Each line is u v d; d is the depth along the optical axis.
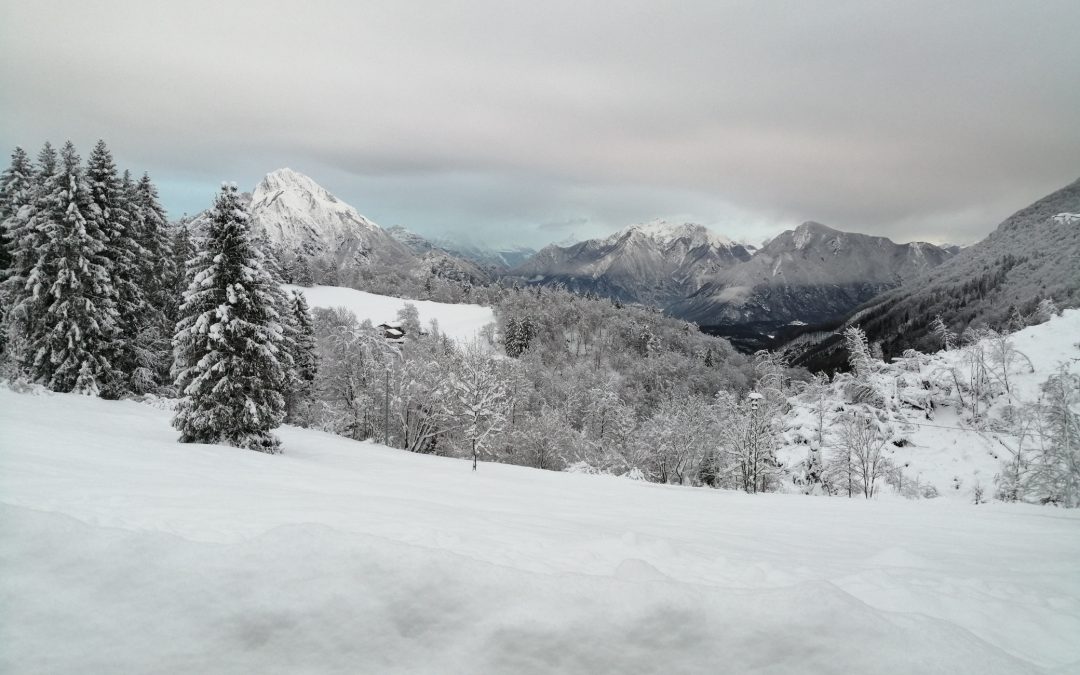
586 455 48.78
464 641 3.58
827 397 51.38
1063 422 30.19
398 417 48.16
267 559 3.95
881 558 9.10
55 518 4.18
